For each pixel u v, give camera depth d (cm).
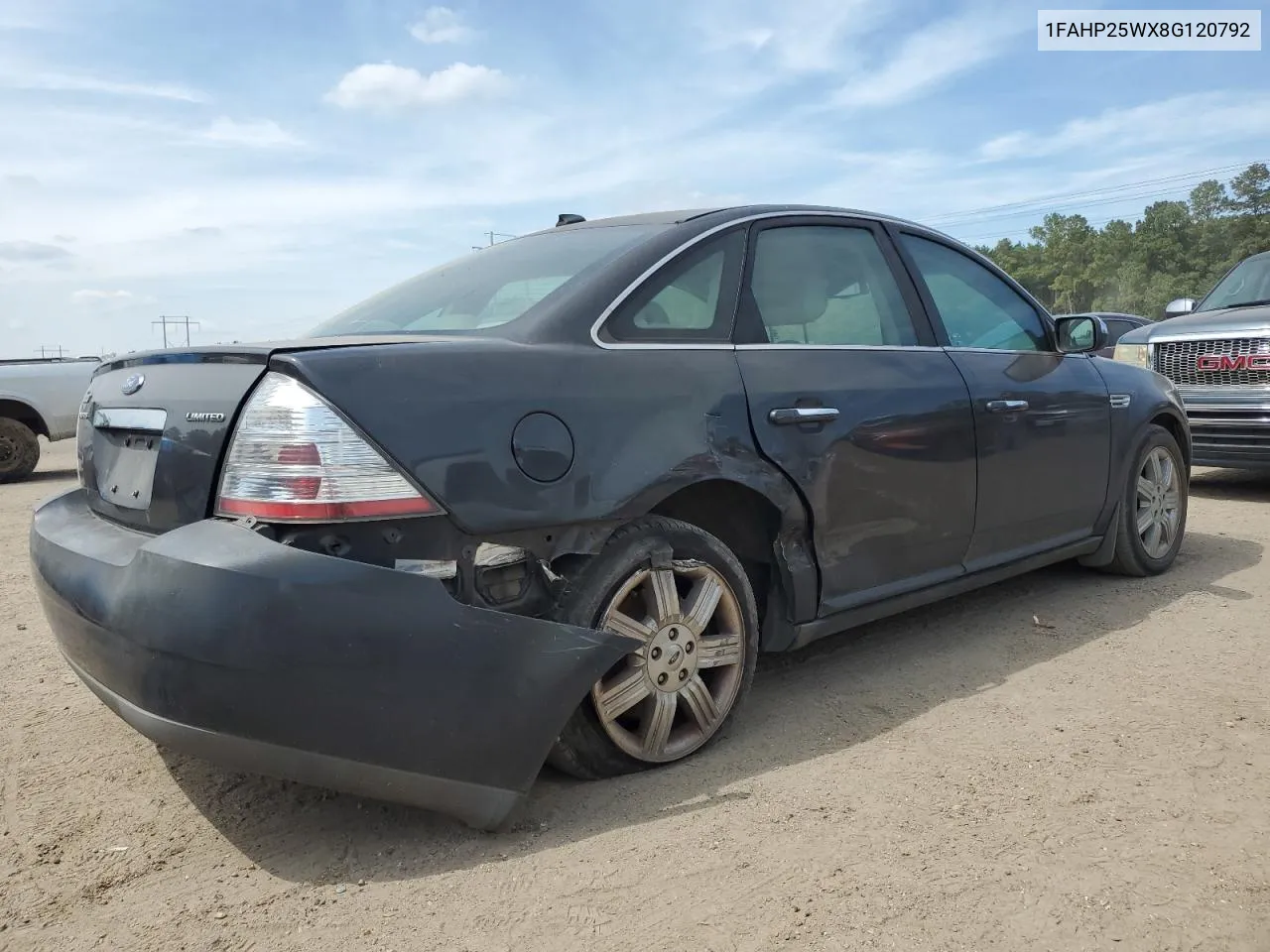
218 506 229
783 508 303
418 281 361
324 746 215
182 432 239
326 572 213
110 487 267
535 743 238
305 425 220
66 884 228
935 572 367
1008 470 392
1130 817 248
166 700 212
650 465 265
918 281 385
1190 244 9725
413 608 220
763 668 371
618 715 266
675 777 274
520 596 248
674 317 295
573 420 254
